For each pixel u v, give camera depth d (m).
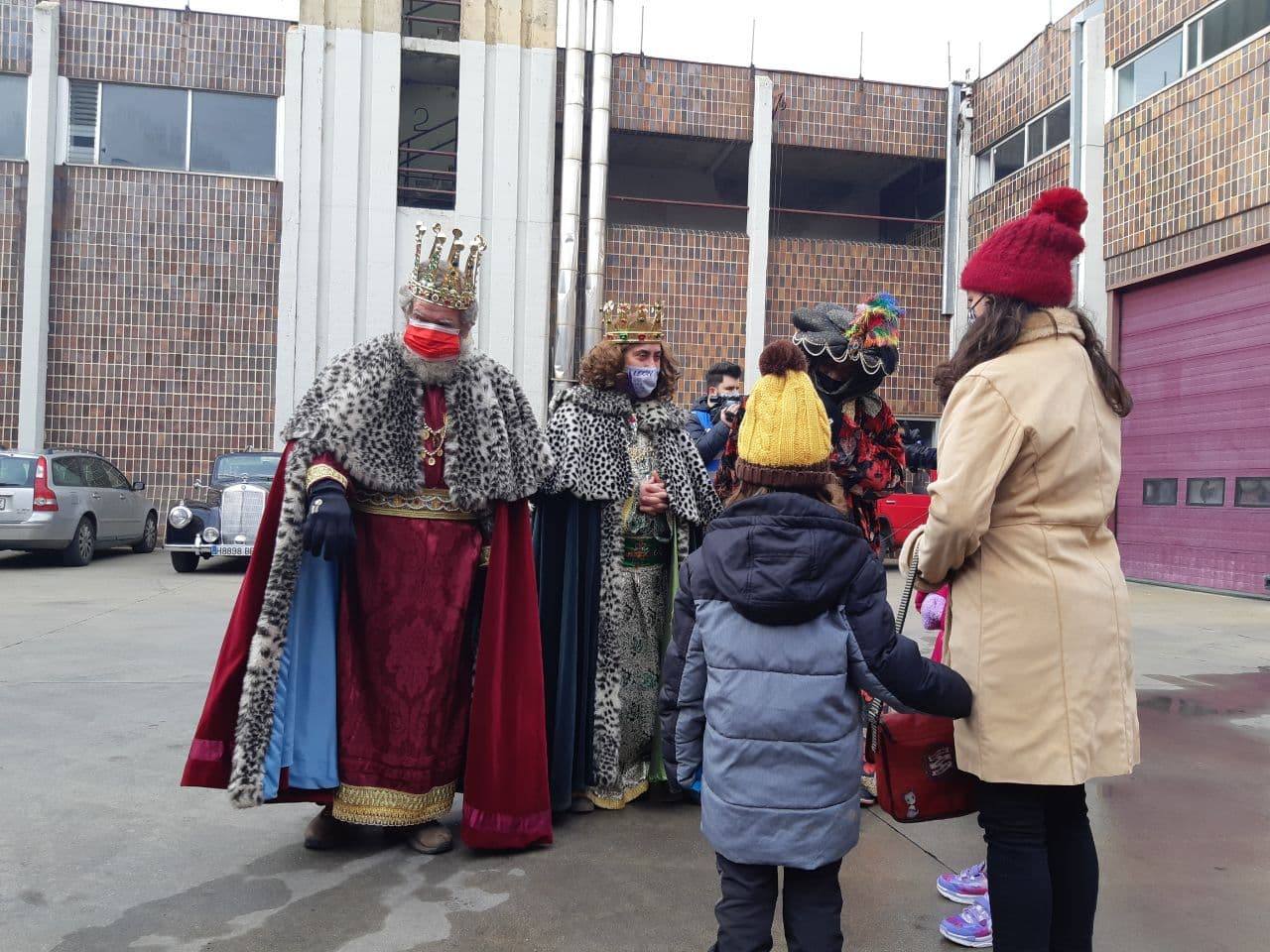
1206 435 10.34
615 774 3.37
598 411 3.40
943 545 1.89
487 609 3.01
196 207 14.05
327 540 2.60
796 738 1.92
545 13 14.52
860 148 15.89
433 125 16.28
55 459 11.35
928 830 3.21
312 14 14.00
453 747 2.99
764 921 1.97
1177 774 3.79
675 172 17.89
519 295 14.47
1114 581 1.94
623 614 3.39
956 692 1.89
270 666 2.73
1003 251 1.99
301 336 14.05
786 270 15.59
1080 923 1.97
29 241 13.54
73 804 3.27
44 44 13.71
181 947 2.30
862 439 3.27
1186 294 10.62
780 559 1.92
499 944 2.34
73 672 5.32
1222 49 10.00
